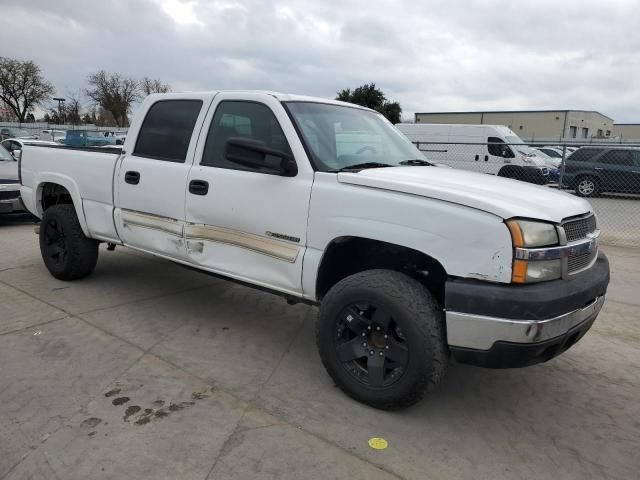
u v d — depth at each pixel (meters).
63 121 60.84
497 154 17.19
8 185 8.36
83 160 4.92
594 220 3.40
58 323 4.33
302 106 3.76
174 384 3.40
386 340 3.04
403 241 2.93
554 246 2.81
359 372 3.21
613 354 4.23
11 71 59.59
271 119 3.66
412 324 2.88
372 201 3.05
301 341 4.24
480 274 2.74
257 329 4.45
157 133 4.38
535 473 2.69
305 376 3.61
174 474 2.52
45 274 5.74
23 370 3.49
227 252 3.80
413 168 3.62
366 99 49.97
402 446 2.85
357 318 3.12
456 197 2.81
